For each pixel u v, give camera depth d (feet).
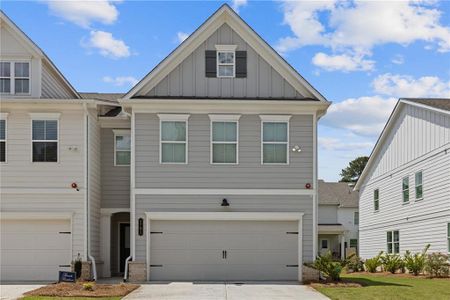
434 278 75.20
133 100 66.85
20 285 61.26
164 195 66.95
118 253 79.46
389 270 90.58
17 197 67.00
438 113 82.33
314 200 67.36
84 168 67.56
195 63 69.51
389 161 107.04
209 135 67.82
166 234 67.15
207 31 69.77
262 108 68.08
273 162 67.77
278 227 67.77
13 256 66.80
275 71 69.77
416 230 91.56
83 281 63.36
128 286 58.23
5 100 67.10
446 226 79.46
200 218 67.00
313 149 67.97
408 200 95.61
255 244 67.51
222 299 49.70
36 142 67.82
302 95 69.36
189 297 50.93
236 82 69.36
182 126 67.97
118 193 75.56
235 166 67.56
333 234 161.38
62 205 67.10
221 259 67.21
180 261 66.95
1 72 70.13
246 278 66.95
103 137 76.13
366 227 123.13
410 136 94.89
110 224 75.51
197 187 67.21
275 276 67.00
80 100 67.82
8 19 69.62
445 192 79.82
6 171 67.26
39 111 67.97
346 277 77.41
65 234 67.10
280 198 67.36
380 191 112.68
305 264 66.08
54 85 76.13
